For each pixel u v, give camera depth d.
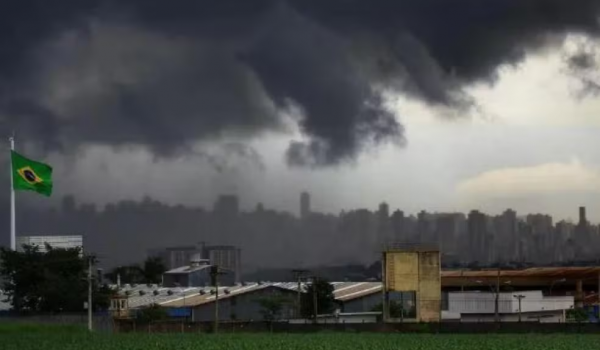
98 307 190.00
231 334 148.62
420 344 120.25
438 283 172.00
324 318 191.00
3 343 119.69
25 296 189.62
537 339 131.62
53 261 191.88
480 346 117.25
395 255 172.88
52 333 142.50
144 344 118.62
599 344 120.88
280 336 139.38
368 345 117.81
